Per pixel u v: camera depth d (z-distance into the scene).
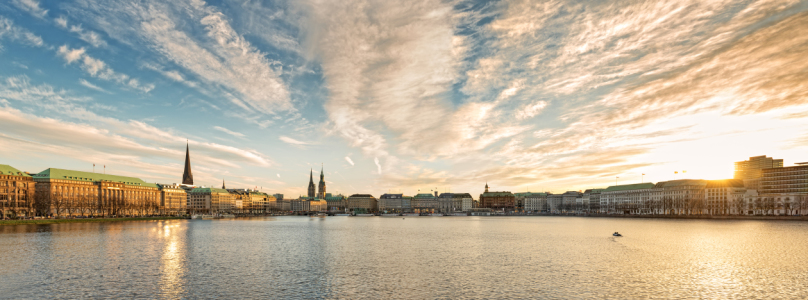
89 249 94.19
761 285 59.16
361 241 118.81
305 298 52.66
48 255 84.94
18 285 58.50
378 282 61.25
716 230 161.50
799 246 102.56
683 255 87.19
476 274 66.81
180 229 167.75
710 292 55.22
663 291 55.75
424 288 57.59
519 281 61.78
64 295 53.53
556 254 89.50
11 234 131.38
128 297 52.72
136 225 195.12
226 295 53.91
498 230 170.88
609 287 57.91
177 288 57.34
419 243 113.31
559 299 51.97
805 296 53.38
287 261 79.88
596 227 190.00
